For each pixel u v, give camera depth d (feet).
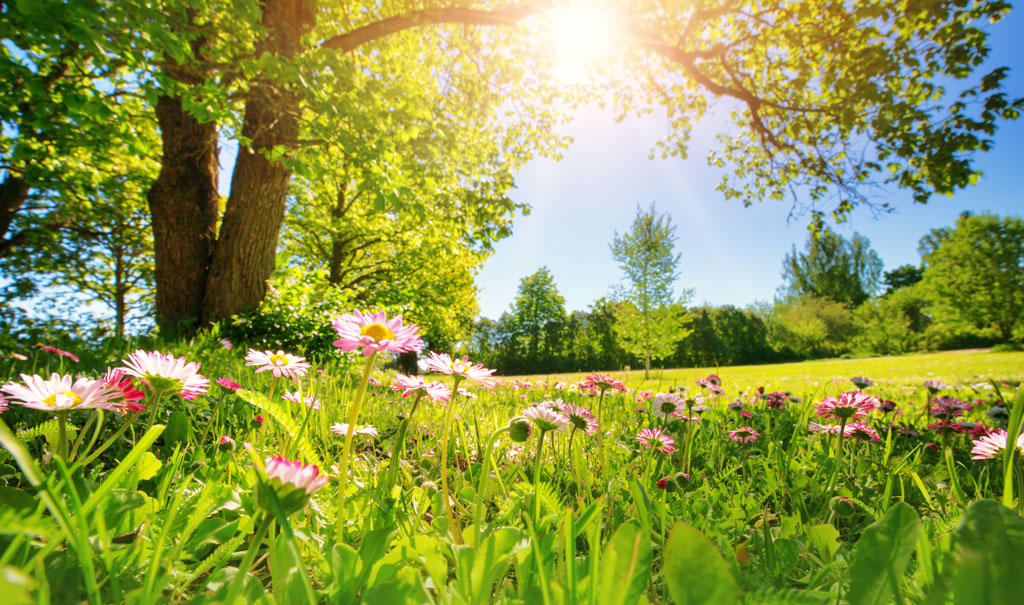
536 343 130.72
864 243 184.75
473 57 36.70
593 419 5.13
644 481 4.56
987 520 1.60
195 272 25.95
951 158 26.81
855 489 5.17
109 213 39.93
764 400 12.51
